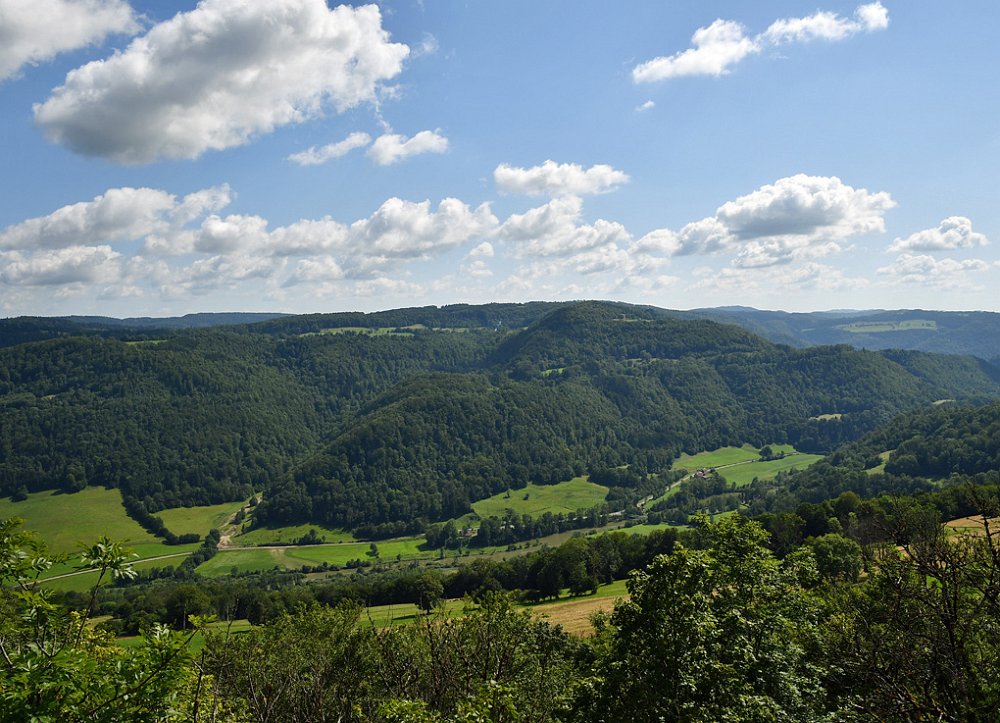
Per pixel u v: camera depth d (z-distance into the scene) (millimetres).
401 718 9586
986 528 9523
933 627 9812
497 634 12219
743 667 13234
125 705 6793
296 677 11992
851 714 11211
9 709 6129
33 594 6840
